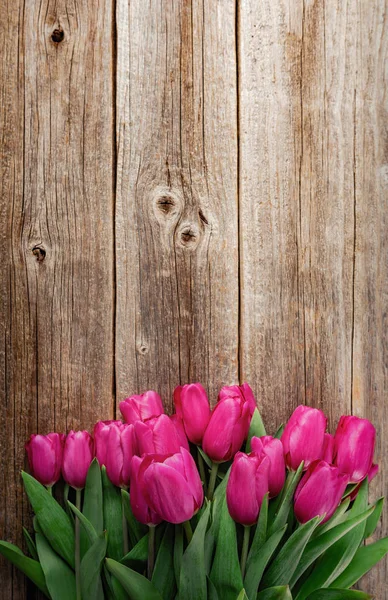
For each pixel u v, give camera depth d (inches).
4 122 38.5
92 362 38.7
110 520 36.2
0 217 38.4
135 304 39.0
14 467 38.2
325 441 36.6
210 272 39.6
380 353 40.6
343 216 40.6
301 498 34.5
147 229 39.2
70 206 38.8
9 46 38.6
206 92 39.7
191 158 39.6
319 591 35.6
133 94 39.2
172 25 39.6
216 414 35.7
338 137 40.6
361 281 40.6
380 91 40.9
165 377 39.1
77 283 38.7
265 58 40.1
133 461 33.9
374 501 40.3
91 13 39.1
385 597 40.3
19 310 38.4
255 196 39.9
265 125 40.1
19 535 38.1
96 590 35.1
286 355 39.9
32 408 38.4
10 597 38.0
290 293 40.0
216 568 34.5
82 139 38.9
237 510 33.9
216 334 39.5
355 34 40.8
